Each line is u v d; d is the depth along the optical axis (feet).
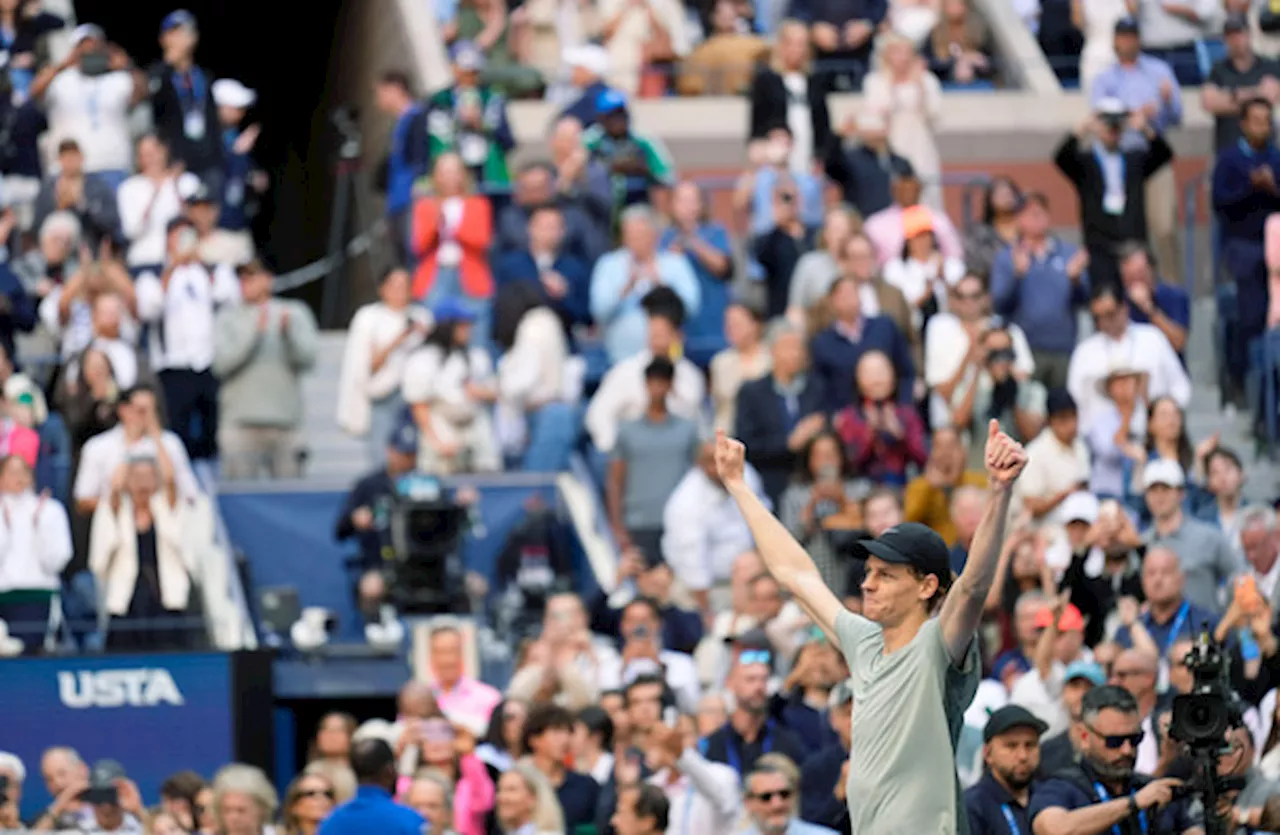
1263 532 132.36
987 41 210.79
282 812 116.37
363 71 226.58
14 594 138.62
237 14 265.95
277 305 159.53
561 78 198.59
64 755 122.52
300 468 159.53
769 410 147.23
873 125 169.99
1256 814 86.07
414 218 165.27
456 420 153.69
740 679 111.34
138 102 178.29
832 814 106.42
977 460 150.71
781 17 200.03
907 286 161.79
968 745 111.96
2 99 178.60
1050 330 160.56
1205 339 181.06
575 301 165.07
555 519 147.95
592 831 108.88
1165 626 119.65
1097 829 81.20
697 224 167.94
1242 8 188.55
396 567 133.39
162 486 141.38
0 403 147.64
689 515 141.38
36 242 170.09
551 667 124.67
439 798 104.53
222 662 131.44
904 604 70.54
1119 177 168.35
